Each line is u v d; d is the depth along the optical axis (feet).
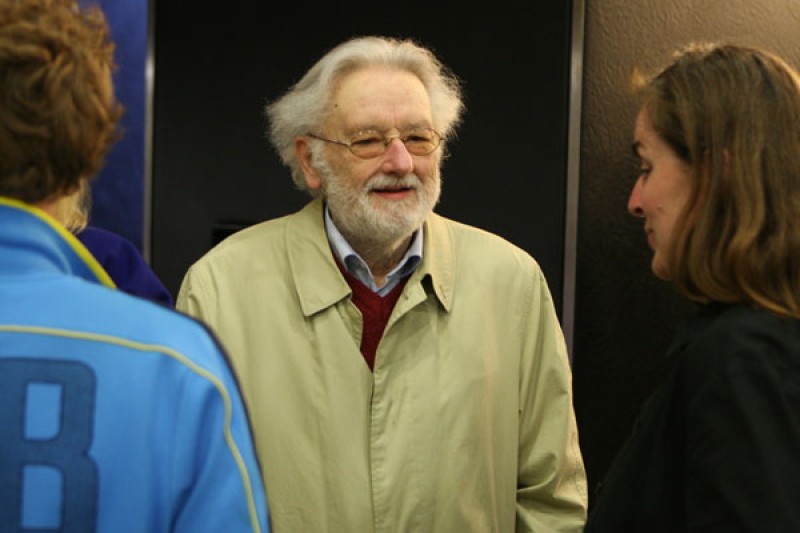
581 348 7.70
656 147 4.13
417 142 5.52
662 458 3.83
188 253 7.45
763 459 3.38
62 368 2.78
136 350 2.86
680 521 3.80
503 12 7.23
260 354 5.51
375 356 5.56
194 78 7.35
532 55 7.23
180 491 2.87
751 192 3.76
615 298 7.67
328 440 5.39
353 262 5.67
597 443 7.82
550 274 7.33
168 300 6.00
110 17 7.42
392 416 5.46
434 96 5.72
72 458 2.75
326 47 7.35
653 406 3.98
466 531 5.44
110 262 5.92
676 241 3.98
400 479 5.38
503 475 5.70
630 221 7.61
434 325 5.64
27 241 2.89
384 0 7.30
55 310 2.84
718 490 3.44
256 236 5.88
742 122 3.82
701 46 4.30
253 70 7.36
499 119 7.30
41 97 2.88
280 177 7.42
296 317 5.58
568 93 7.21
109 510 2.77
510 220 7.34
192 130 7.38
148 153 7.36
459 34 7.29
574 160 7.24
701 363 3.65
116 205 7.52
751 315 3.67
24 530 2.72
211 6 7.31
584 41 7.42
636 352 7.73
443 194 7.39
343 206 5.55
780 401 3.45
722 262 3.79
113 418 2.79
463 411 5.51
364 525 5.32
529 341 5.89
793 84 3.90
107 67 3.17
